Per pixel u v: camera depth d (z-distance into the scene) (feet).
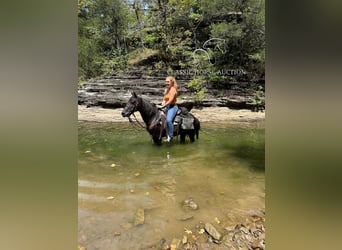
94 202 7.73
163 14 23.25
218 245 6.19
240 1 21.66
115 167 10.45
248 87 21.77
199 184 9.09
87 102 21.53
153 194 8.33
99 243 6.03
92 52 22.62
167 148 13.08
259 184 9.04
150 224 6.86
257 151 12.62
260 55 21.49
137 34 23.50
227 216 7.25
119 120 18.81
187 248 6.08
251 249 6.06
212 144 13.94
